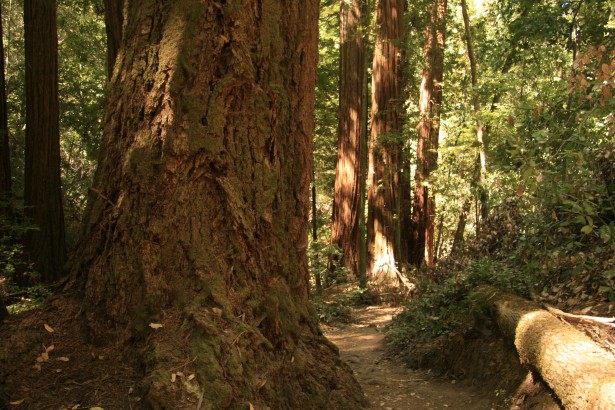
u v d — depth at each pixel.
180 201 3.95
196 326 3.69
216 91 4.05
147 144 3.97
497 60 14.49
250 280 4.17
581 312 5.50
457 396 5.63
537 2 11.36
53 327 3.82
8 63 19.22
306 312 4.78
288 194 4.65
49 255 12.34
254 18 4.33
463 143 18.95
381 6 17.28
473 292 6.67
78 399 3.41
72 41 18.09
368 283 16.17
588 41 11.38
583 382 3.67
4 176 12.15
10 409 3.34
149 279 3.83
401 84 17.73
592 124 6.70
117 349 3.74
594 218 6.33
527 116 9.42
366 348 8.62
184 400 3.35
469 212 18.22
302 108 4.78
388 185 16.97
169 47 4.02
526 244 6.98
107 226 4.00
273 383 3.92
